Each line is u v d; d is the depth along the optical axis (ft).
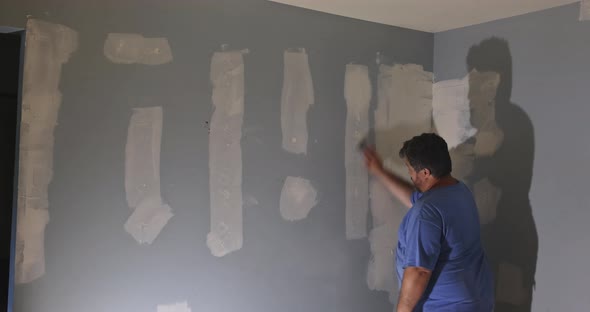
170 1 7.47
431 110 10.41
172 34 7.49
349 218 9.41
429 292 7.28
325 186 9.11
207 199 7.88
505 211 9.14
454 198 7.28
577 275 8.12
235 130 8.11
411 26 9.89
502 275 9.18
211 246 7.93
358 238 9.53
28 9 6.48
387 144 9.84
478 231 7.56
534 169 8.70
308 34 8.82
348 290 9.43
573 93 8.18
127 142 7.20
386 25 9.77
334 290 9.25
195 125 7.73
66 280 6.81
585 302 8.02
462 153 9.88
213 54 7.86
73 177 6.82
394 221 9.97
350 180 9.40
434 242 6.95
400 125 9.99
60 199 6.73
